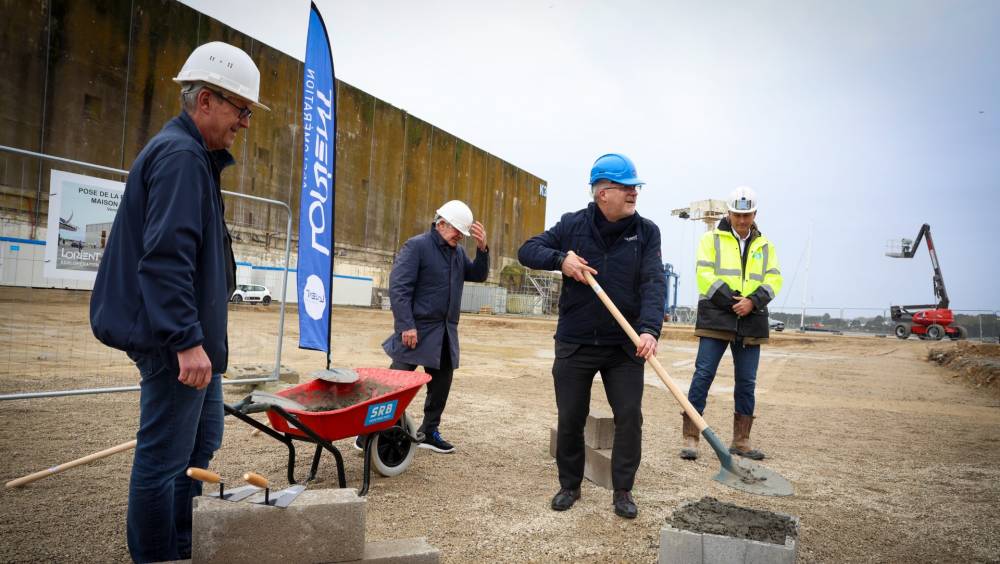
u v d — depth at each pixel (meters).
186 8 34.44
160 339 2.11
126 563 2.64
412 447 4.23
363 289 40.66
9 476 3.70
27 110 29.08
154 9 33.19
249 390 6.70
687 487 4.17
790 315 42.41
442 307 4.77
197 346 2.16
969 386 11.20
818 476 4.58
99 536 2.91
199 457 2.73
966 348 16.72
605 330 3.55
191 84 2.41
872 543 3.23
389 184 49.25
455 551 2.93
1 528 2.95
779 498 3.99
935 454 5.41
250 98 2.47
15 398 4.91
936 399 9.30
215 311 2.35
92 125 31.23
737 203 5.07
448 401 7.19
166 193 2.15
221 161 2.54
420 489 3.88
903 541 3.27
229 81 2.40
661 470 4.59
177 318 2.12
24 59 28.92
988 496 4.12
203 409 2.72
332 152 4.95
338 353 12.55
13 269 5.62
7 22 28.36
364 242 47.06
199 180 2.24
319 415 3.27
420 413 6.35
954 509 3.84
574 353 3.62
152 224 2.13
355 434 3.53
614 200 3.53
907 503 3.95
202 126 2.44
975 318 32.88
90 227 5.76
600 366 3.65
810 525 3.48
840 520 3.58
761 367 14.09
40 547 2.76
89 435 4.67
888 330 39.34
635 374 3.59
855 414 7.61
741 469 3.34
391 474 4.10
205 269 2.32
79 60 30.66
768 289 4.90
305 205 5.10
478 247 4.98
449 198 56.19
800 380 11.50
